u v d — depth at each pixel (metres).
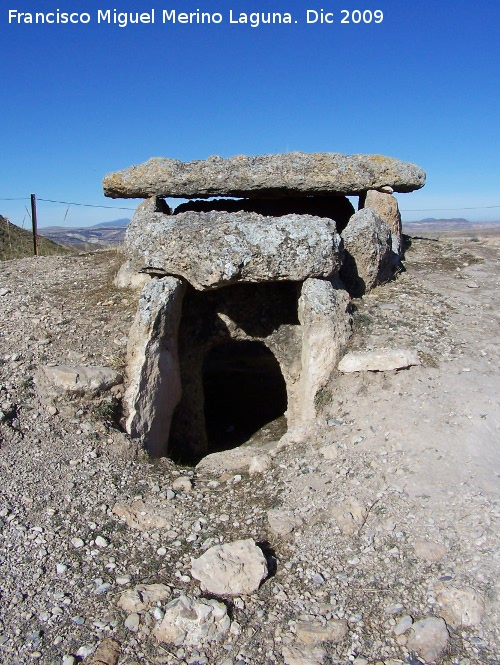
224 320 4.48
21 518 2.73
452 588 2.30
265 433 5.12
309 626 2.21
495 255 6.11
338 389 3.63
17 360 3.84
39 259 6.51
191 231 3.83
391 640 2.16
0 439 3.16
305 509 2.82
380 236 4.82
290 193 5.17
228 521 2.84
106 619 2.26
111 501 2.94
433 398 3.43
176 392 4.15
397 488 2.84
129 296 4.94
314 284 3.82
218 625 2.20
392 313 4.41
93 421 3.44
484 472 2.89
